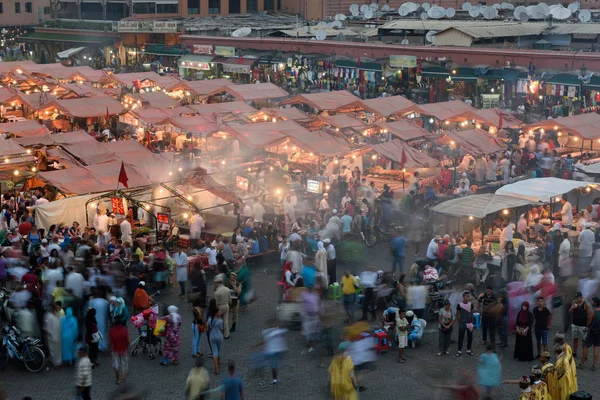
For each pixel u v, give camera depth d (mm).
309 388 18703
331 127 44344
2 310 21781
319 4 100750
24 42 109250
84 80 63250
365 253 29094
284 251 25859
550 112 52000
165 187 30641
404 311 21094
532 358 20078
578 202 31562
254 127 38625
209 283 25609
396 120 45875
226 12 109562
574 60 52469
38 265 23969
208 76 76250
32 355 19578
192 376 16547
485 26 63875
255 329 22203
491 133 42625
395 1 90688
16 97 49188
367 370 19328
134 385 18734
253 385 18812
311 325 20672
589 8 75562
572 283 22172
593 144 42562
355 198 32531
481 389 18312
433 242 25281
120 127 50188
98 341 19703
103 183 30844
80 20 102000
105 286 21016
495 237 26891
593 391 18359
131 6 103750
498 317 20688
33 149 35312
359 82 65000
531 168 39250
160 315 22797
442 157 39875
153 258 24859
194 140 44188
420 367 19750
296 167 38156
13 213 30656
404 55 62281
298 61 69500
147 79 61062
